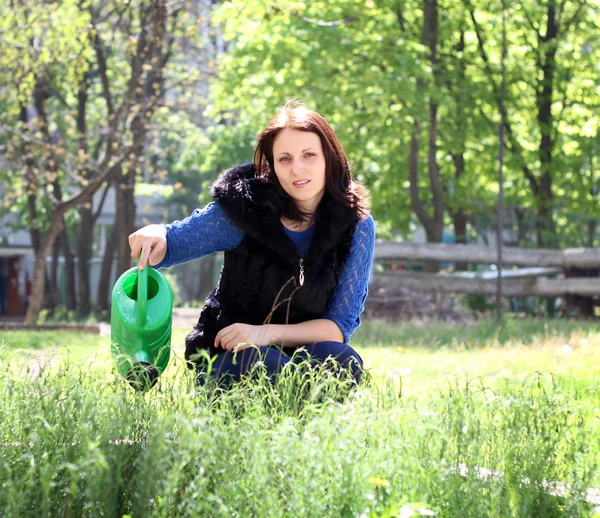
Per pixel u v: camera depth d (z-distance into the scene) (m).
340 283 4.12
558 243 23.56
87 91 30.33
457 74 21.95
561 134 24.44
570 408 3.39
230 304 4.09
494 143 23.52
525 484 2.78
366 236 4.12
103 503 2.48
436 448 2.88
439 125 21.94
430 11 21.20
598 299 18.81
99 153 31.30
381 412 2.98
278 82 19.91
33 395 3.21
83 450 2.64
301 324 4.02
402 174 24.19
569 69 23.12
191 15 22.59
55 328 16.06
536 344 10.41
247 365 3.71
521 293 17.42
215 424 2.82
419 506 2.54
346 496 2.58
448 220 31.28
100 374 3.50
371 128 21.23
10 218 39.75
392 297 16.98
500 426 3.14
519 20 23.33
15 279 40.78
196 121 28.72
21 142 22.88
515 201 25.44
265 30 19.97
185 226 4.00
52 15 19.48
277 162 3.98
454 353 10.11
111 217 43.97
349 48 19.48
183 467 2.62
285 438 2.69
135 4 20.94
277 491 2.59
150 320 3.78
